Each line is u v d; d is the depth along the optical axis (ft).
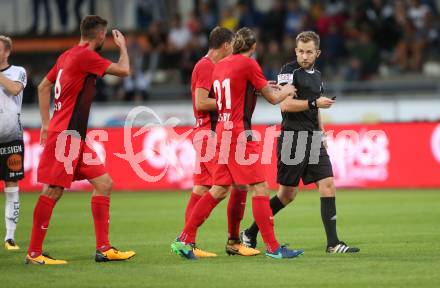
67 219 165.78
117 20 302.66
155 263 109.50
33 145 228.02
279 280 95.86
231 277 98.12
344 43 285.02
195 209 112.37
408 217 160.66
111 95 282.56
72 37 299.17
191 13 297.53
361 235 136.77
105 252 110.93
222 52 115.75
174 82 290.56
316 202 191.31
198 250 115.96
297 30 285.84
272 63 265.54
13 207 129.59
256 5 319.68
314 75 118.11
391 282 93.97
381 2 289.33
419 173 217.77
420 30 289.53
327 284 93.30
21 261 113.70
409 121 219.00
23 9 300.61
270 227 111.96
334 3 298.76
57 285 94.63
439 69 286.05
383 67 288.30
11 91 122.21
